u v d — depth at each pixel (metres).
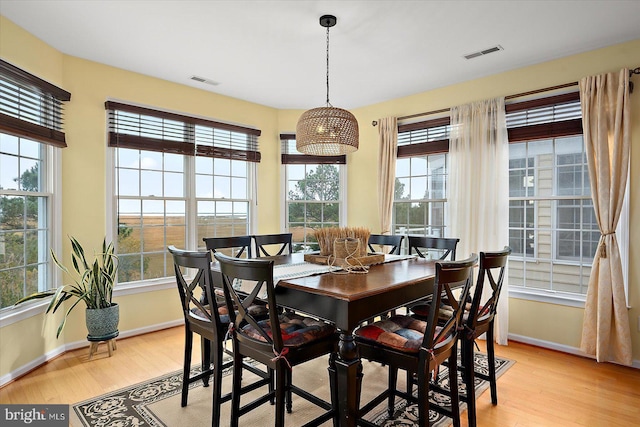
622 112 2.76
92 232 3.25
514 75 3.40
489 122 3.48
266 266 1.60
